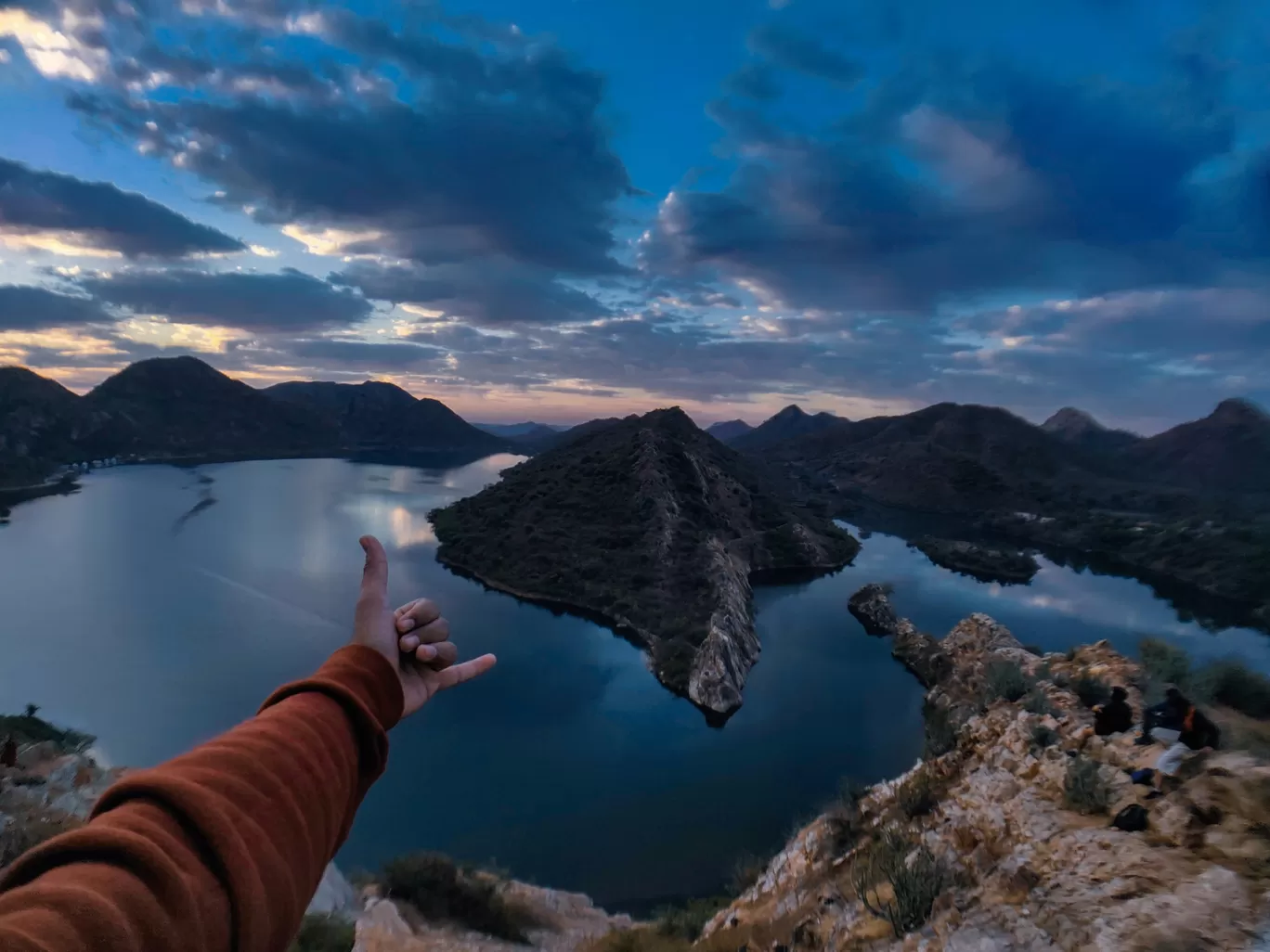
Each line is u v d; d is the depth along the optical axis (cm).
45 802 2759
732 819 5050
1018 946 736
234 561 12769
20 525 15150
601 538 12438
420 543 14538
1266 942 566
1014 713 1331
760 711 7050
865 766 5900
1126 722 1038
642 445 16200
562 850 4675
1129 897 694
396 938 1852
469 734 6462
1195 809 758
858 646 8725
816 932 1124
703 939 1538
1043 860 831
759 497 15638
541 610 10431
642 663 8444
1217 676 1201
